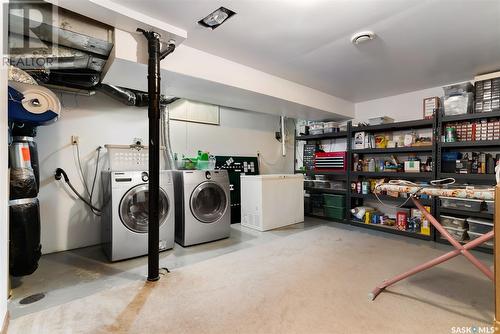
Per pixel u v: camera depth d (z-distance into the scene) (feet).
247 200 12.98
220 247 9.66
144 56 7.15
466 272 7.27
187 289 6.32
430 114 11.10
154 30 6.77
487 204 9.29
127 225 8.50
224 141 14.64
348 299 5.80
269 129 17.16
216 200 10.98
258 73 10.23
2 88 4.53
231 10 6.27
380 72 10.40
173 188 9.68
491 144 9.18
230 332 4.69
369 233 11.60
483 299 5.75
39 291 6.27
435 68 9.95
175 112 12.59
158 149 6.91
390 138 13.39
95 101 10.35
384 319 5.03
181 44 8.08
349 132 13.78
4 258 4.71
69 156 9.77
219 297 5.93
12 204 6.46
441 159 10.62
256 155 16.30
